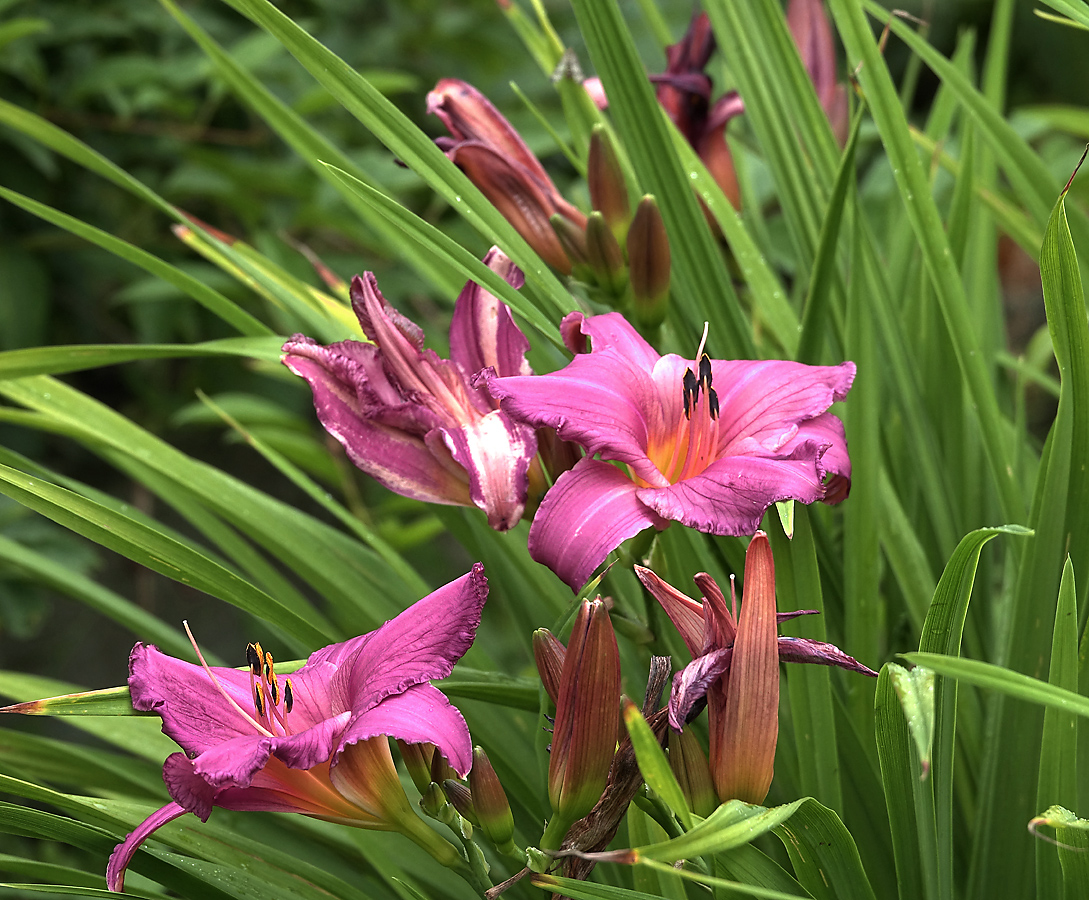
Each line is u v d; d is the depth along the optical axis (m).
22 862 0.76
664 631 0.84
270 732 0.73
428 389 0.78
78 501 0.77
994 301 1.02
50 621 1.81
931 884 0.73
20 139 1.25
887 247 1.07
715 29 0.94
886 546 0.89
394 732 0.69
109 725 0.90
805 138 0.94
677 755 0.72
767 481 0.73
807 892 0.73
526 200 0.87
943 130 1.04
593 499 0.73
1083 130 1.09
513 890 0.85
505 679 0.80
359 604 0.92
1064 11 0.78
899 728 0.72
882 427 0.93
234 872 0.79
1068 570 0.72
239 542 0.96
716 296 0.90
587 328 0.79
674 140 0.94
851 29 0.86
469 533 0.90
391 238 0.96
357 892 0.81
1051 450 0.78
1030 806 0.80
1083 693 0.77
